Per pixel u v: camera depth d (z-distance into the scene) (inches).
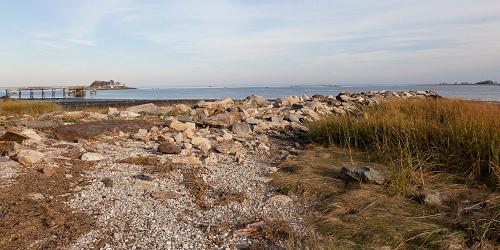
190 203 212.2
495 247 163.6
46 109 685.9
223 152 321.1
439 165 263.0
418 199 214.5
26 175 228.5
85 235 169.9
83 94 2391.7
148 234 175.5
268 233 179.5
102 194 213.0
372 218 190.5
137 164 272.5
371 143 332.8
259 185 243.1
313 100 629.9
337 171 268.7
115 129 378.0
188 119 470.6
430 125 321.4
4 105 699.4
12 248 155.1
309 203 217.9
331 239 176.4
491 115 314.7
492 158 244.8
